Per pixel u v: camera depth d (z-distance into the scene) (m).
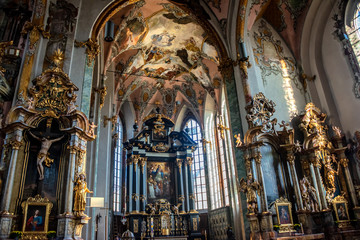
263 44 14.76
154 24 17.05
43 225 7.96
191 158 25.14
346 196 11.80
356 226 11.28
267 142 11.89
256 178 11.14
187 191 23.95
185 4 14.80
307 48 14.98
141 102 25.44
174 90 25.53
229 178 19.81
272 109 12.51
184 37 18.45
